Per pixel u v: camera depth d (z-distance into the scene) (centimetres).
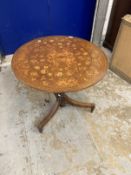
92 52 141
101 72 124
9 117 167
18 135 154
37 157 141
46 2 206
